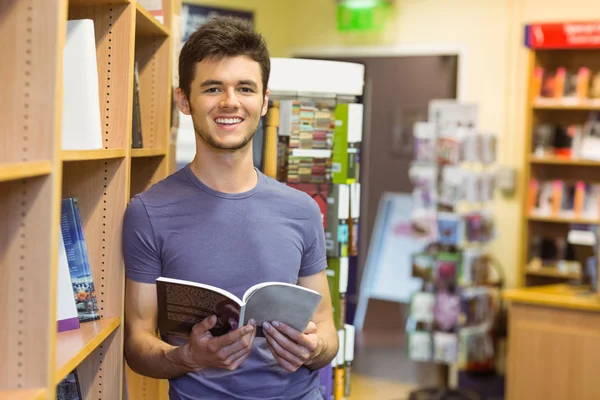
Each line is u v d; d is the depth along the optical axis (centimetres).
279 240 198
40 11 144
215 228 194
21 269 146
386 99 679
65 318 185
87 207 202
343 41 688
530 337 419
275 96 258
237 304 171
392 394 523
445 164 514
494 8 629
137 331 198
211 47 187
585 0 595
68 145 180
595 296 419
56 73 144
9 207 145
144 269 196
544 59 579
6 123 145
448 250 532
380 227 696
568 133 563
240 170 198
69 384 196
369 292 700
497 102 631
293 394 202
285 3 702
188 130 392
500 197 623
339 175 262
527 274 582
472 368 576
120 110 201
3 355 146
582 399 407
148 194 197
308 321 183
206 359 180
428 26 655
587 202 560
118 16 201
